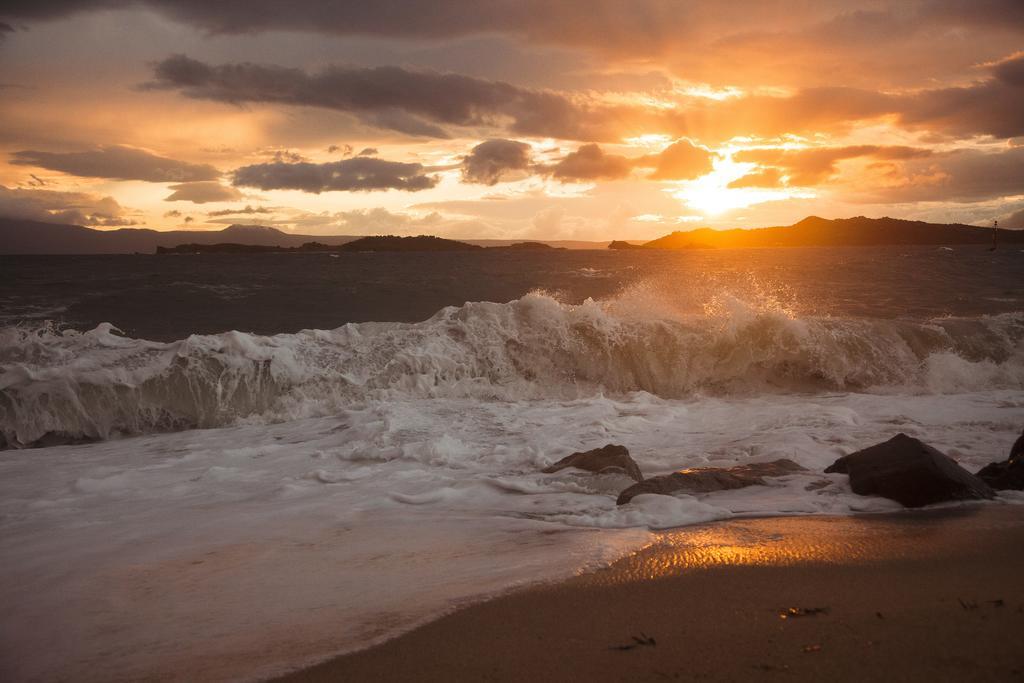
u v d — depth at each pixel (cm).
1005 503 483
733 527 447
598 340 1173
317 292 3319
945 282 3712
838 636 265
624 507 509
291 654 298
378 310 2683
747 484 546
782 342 1160
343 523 506
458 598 348
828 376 1134
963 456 656
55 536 496
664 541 421
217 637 322
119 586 393
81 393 996
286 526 502
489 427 864
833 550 386
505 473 650
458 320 1212
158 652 310
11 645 328
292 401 1045
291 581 390
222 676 283
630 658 265
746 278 4178
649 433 820
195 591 381
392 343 1160
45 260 8731
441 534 470
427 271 5241
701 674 245
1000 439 728
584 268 5781
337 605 351
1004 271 4706
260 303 2881
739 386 1139
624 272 5056
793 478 557
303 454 772
